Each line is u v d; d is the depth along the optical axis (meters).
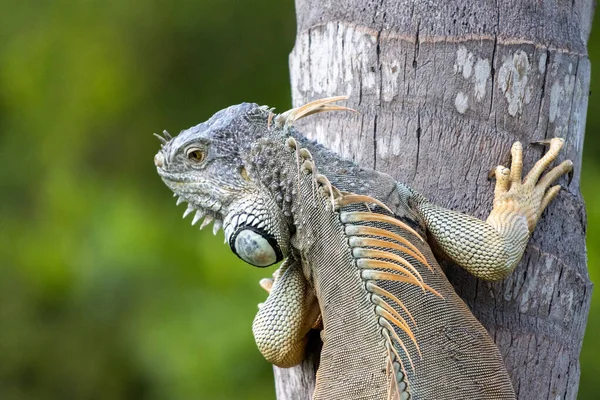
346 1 9.95
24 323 21.58
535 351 9.26
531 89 9.45
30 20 22.84
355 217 8.77
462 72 9.43
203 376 17.66
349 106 9.80
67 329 21.48
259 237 9.08
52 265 21.05
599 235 17.92
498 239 8.81
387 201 8.95
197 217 9.56
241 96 21.28
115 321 20.25
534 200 9.20
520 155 9.23
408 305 8.51
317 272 8.92
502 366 8.67
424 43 9.51
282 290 9.50
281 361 9.59
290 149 9.04
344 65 9.88
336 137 9.85
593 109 20.59
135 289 19.58
